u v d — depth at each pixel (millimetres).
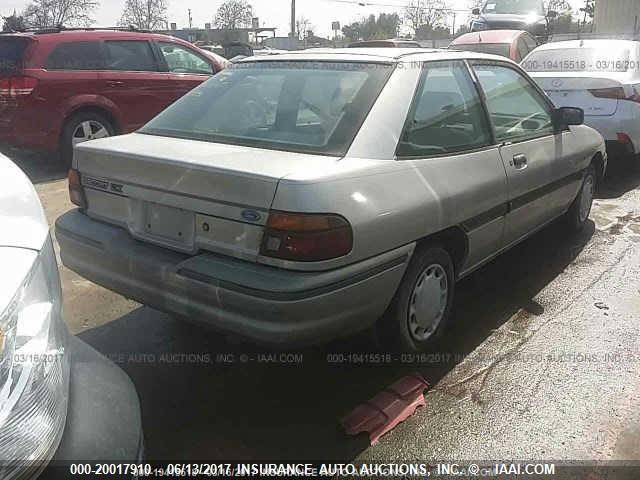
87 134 7543
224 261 2637
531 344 3535
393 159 2893
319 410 2918
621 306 4020
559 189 4508
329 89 3158
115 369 2127
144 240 2938
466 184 3246
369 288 2717
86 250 3119
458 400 3006
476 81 3670
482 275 4520
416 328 3236
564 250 5016
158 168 2824
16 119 7066
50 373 1710
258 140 3021
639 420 2861
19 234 1805
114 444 1848
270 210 2490
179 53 8430
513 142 3846
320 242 2475
